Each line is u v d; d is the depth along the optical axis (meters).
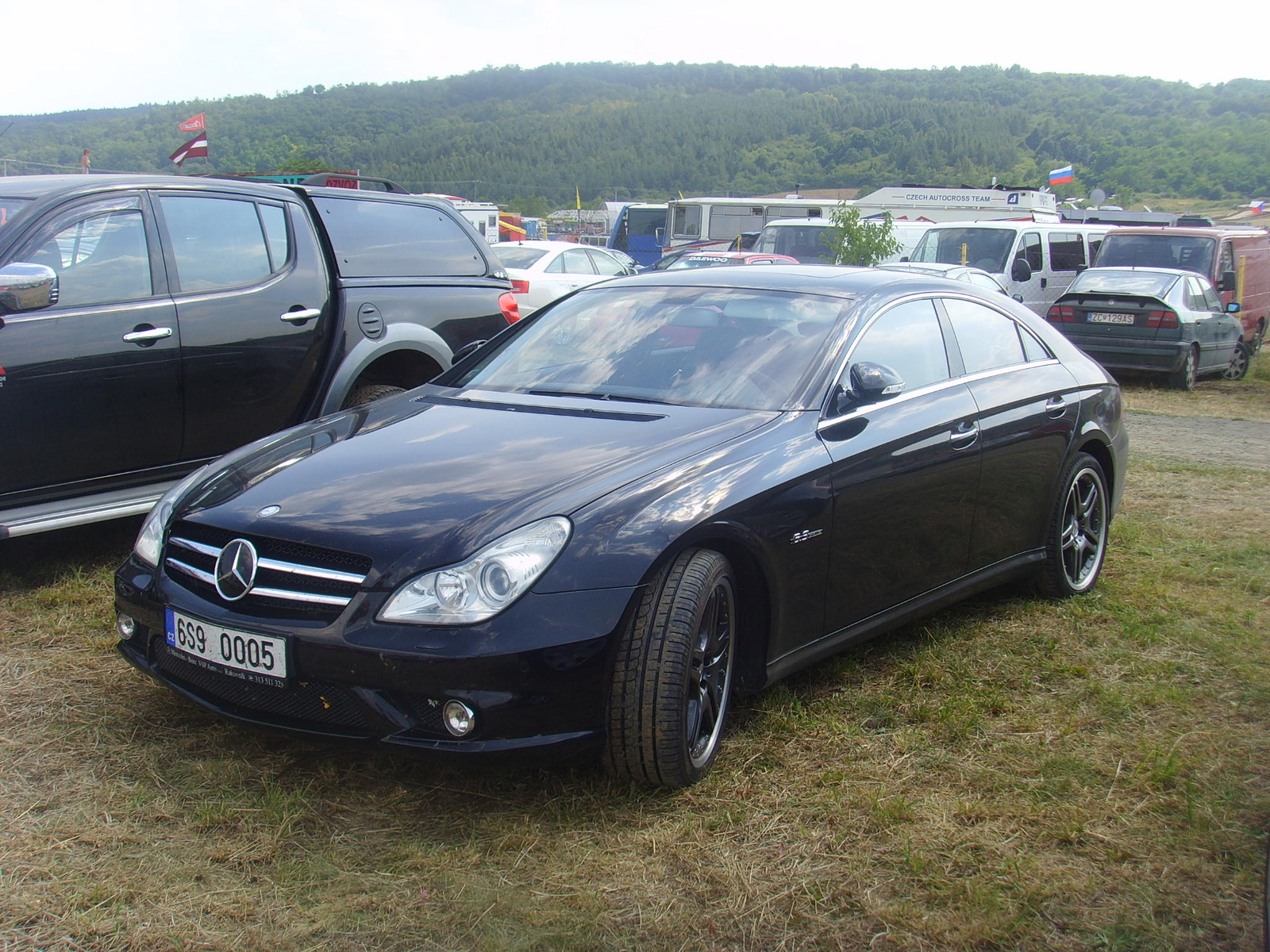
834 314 3.96
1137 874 2.76
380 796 3.06
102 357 4.68
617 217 39.16
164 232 5.05
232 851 2.76
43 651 4.04
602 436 3.40
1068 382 4.85
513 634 2.73
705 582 3.01
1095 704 3.78
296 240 5.59
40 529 4.47
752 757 3.29
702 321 4.08
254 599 2.96
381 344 5.82
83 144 105.12
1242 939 2.50
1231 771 3.31
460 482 3.11
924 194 30.20
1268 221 52.34
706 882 2.67
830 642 3.64
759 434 3.42
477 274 6.53
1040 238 17.70
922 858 2.77
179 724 3.48
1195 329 13.48
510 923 2.50
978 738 3.49
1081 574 5.01
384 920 2.50
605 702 2.89
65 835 2.82
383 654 2.73
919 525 3.91
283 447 3.64
